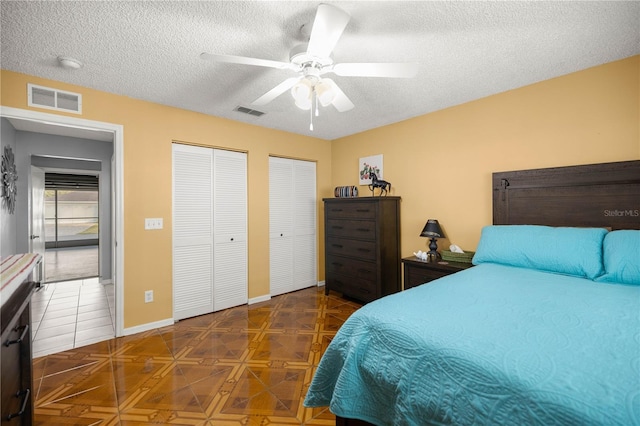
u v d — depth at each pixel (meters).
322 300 3.76
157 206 2.92
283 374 2.08
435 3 1.51
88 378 2.04
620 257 1.74
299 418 1.65
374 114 3.30
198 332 2.81
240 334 2.76
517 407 0.81
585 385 0.78
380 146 3.79
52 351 2.43
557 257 1.99
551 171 2.37
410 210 3.46
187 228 3.17
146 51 1.96
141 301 2.83
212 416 1.66
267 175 3.80
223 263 3.44
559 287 1.64
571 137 2.31
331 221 3.89
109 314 3.29
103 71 2.23
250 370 2.13
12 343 1.13
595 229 1.99
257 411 1.71
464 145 2.96
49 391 1.89
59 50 1.93
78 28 1.69
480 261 2.43
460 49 1.96
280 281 4.01
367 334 1.29
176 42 1.85
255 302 3.69
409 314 1.29
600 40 1.86
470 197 2.92
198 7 1.52
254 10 1.55
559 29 1.74
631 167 2.02
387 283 3.36
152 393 1.87
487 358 0.94
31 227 3.97
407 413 1.04
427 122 3.27
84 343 2.57
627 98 2.08
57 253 7.97
